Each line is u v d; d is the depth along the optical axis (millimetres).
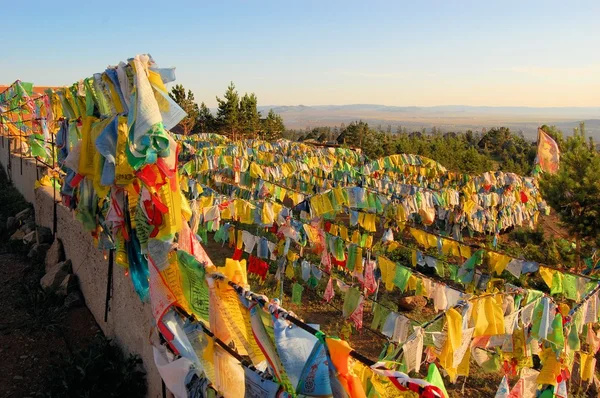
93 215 7602
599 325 10094
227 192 19672
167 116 5410
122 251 6480
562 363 7117
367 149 43281
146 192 5391
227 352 4492
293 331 3824
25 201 19953
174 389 5016
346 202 12422
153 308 5359
